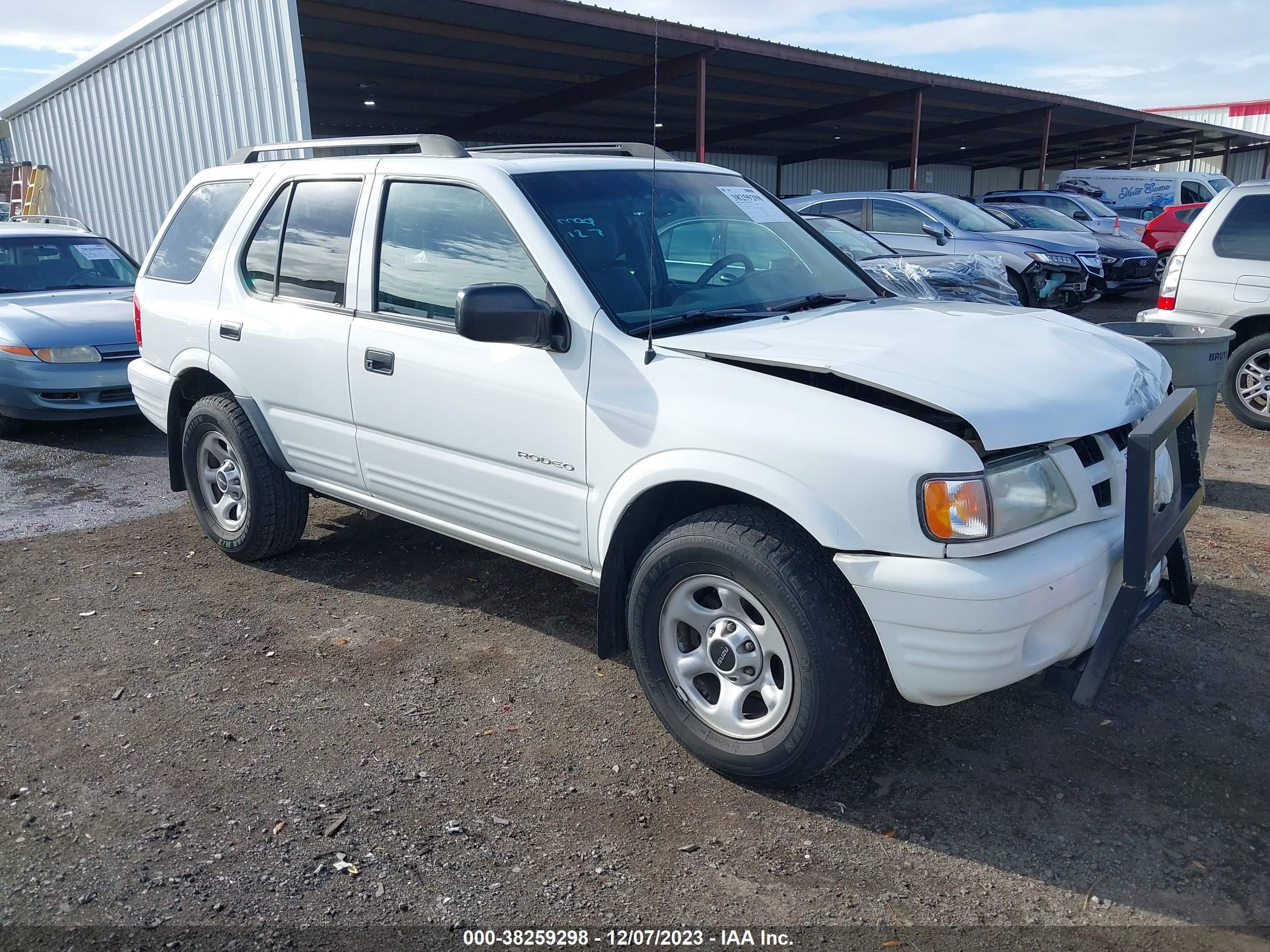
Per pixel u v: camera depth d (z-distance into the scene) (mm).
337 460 4207
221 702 3525
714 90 20922
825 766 2805
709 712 3039
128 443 7656
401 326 3773
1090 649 2877
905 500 2553
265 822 2830
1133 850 2689
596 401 3137
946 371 2797
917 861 2660
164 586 4633
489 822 2828
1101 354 3180
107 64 14039
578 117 25109
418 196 3795
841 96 22125
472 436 3549
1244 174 39375
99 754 3195
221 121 12203
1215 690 3537
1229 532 5148
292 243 4324
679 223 3719
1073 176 23312
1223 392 7555
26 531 5504
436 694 3580
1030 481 2682
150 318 5051
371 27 14461
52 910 2484
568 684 3652
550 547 3451
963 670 2555
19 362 7285
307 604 4414
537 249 3336
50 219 10117
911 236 12648
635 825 2818
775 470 2736
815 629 2670
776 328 3238
